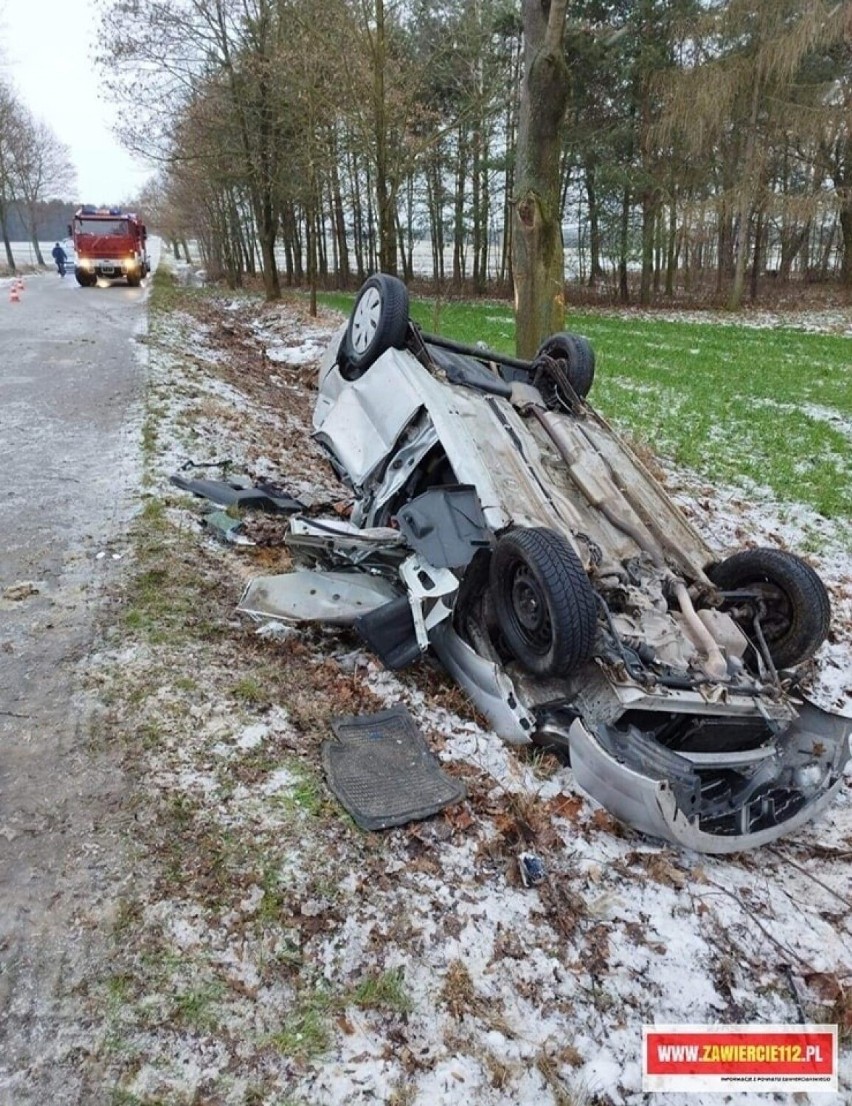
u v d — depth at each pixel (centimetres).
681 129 2611
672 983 297
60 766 346
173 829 319
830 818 409
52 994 252
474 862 335
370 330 582
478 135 1916
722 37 2523
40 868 295
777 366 1705
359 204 3509
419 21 1612
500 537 429
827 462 1010
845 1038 287
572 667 373
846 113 2444
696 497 867
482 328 2222
